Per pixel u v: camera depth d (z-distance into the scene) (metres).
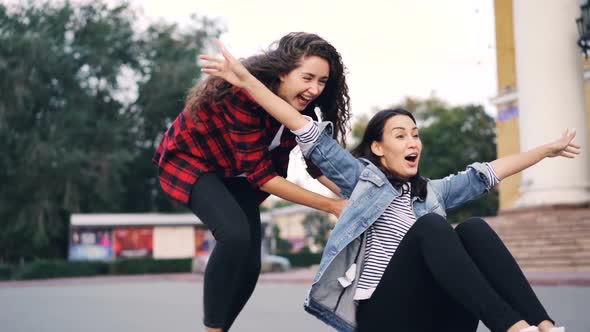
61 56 30.62
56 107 31.39
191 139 2.90
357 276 2.59
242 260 2.76
